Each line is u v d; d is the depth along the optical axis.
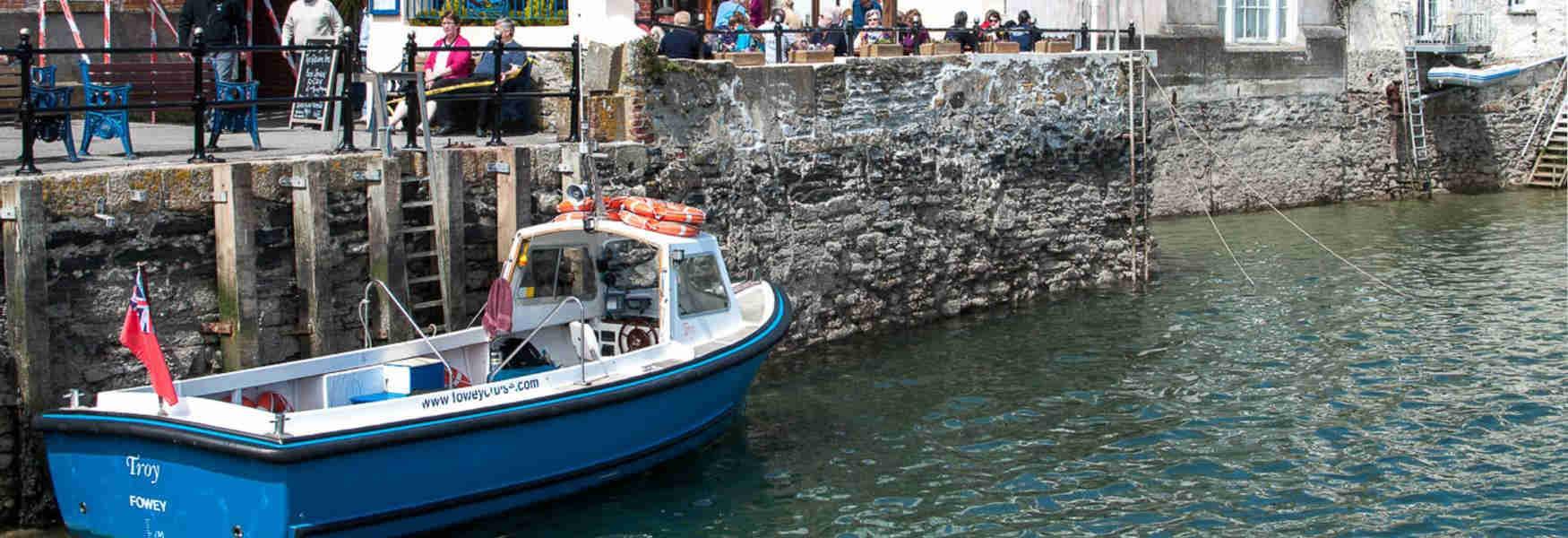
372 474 9.53
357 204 11.79
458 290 12.36
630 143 13.92
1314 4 29.06
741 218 15.18
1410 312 18.08
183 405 9.44
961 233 17.80
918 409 13.78
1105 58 19.55
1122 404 14.04
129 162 11.53
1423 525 10.92
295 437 9.07
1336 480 11.91
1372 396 14.28
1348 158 30.03
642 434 11.23
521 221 12.83
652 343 11.95
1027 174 18.62
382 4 16.88
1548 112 33.25
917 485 11.74
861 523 10.95
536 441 10.38
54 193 10.05
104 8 17.98
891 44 17.12
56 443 9.78
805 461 12.25
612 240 12.17
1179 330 17.09
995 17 20.31
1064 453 12.58
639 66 13.96
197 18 15.77
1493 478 11.93
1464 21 32.41
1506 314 17.94
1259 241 23.95
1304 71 28.89
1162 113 26.17
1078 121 19.20
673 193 14.38
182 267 10.82
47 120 11.52
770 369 15.15
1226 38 27.72
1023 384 14.70
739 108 15.11
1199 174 27.12
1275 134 28.50
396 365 10.88
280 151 12.80
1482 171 32.78
